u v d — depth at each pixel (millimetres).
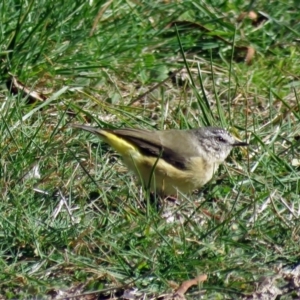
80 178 11578
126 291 9664
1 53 13094
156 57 14383
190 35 14727
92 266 9875
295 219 10766
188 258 9992
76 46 13938
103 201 11094
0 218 10414
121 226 10477
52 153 11664
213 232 10484
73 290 9695
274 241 10492
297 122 12992
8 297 9539
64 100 13094
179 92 13703
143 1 14891
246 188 11555
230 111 13070
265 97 13727
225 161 12422
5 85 13297
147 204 10711
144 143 11430
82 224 10500
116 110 12945
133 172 11719
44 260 9930
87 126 11750
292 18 15531
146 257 9938
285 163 11914
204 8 14914
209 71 14148
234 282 9781
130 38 14336
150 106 13406
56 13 13805
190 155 11500
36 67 13477
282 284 9875
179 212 11148
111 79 13648
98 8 14258
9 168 11375
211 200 11586
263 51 14875
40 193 11102
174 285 9688
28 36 13266
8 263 10031
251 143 12594
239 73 14188
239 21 15203
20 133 12016
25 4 13914
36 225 10375
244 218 10969
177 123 12844
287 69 14492
